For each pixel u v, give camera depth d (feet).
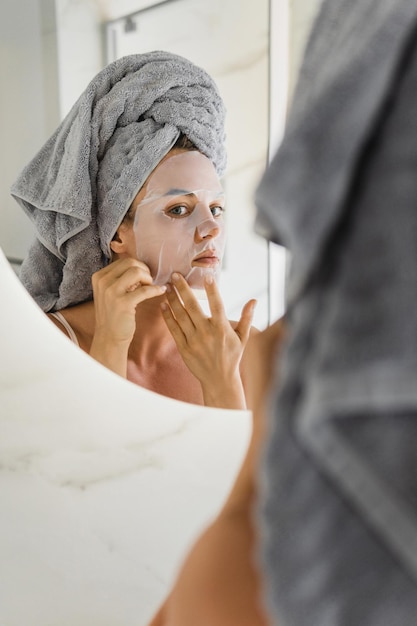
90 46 2.15
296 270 0.76
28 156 2.19
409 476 0.73
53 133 2.18
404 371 0.69
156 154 2.18
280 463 0.75
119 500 2.37
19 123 2.18
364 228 0.73
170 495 2.39
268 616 0.84
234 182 2.25
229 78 2.20
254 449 1.00
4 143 2.18
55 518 2.35
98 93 2.15
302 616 0.74
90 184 2.19
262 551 0.76
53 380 2.32
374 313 0.70
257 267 2.32
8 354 2.28
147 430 2.37
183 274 2.28
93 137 2.17
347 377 0.70
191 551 0.99
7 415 2.31
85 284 2.25
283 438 0.75
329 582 0.74
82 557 2.36
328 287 0.75
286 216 0.73
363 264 0.72
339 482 0.74
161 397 2.37
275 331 1.06
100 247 2.23
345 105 0.73
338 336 0.71
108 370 2.33
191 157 2.20
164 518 2.38
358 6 0.85
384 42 0.74
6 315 2.27
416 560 0.72
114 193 2.19
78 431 2.34
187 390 2.37
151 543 2.38
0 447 2.31
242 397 2.39
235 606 0.90
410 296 0.70
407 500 0.72
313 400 0.70
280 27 2.21
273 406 0.76
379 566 0.73
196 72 2.17
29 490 2.33
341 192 0.71
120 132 2.17
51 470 2.34
